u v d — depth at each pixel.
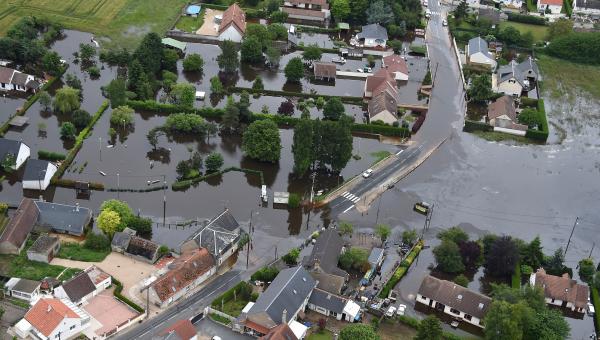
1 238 189.62
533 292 184.12
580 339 185.12
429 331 166.25
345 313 180.75
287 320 172.75
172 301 182.12
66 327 164.88
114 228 199.25
